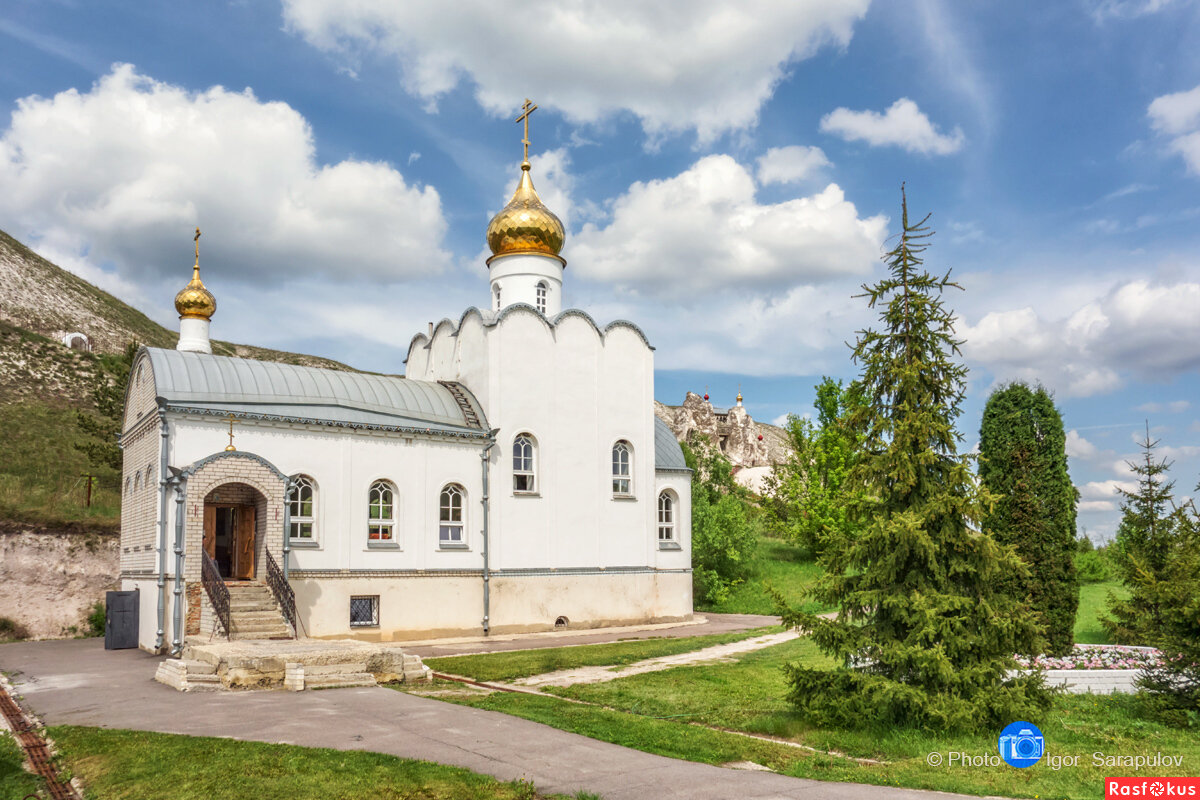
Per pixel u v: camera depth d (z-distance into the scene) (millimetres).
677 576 34281
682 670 20078
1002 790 10094
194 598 22000
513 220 35375
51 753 11711
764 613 38219
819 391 47562
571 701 15477
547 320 31828
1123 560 18625
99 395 38500
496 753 11344
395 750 11383
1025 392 20922
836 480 45312
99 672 19312
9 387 53125
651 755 11469
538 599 29984
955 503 13133
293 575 24734
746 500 53094
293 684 16156
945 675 12352
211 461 22656
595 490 32125
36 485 36281
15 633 29453
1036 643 12719
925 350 14273
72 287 84562
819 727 13375
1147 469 23984
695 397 86750
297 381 27031
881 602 13414
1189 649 14547
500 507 29578
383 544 26719
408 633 26844
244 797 9344
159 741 11609
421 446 27922
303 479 25547
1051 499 20375
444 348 34281
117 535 33031
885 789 10000
